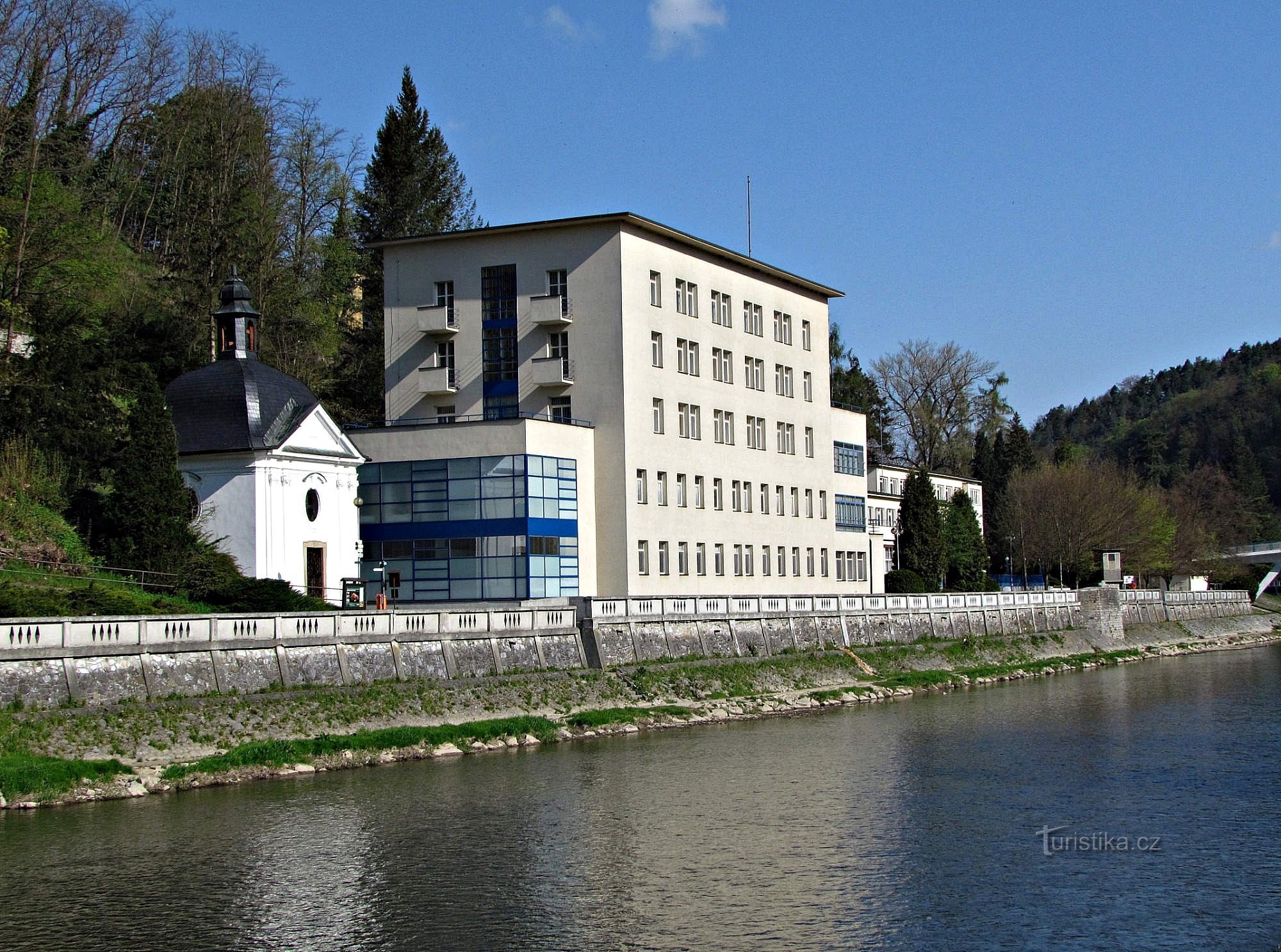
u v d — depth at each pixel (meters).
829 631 82.88
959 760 52.38
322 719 49.06
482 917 31.09
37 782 39.75
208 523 66.75
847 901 32.50
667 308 85.94
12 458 60.50
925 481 117.38
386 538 77.19
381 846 37.22
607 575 80.88
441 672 55.41
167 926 30.17
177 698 44.81
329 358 105.19
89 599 49.56
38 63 87.44
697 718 63.34
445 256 85.94
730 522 91.56
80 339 69.62
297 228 111.81
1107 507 141.62
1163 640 124.62
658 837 38.81
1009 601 104.94
